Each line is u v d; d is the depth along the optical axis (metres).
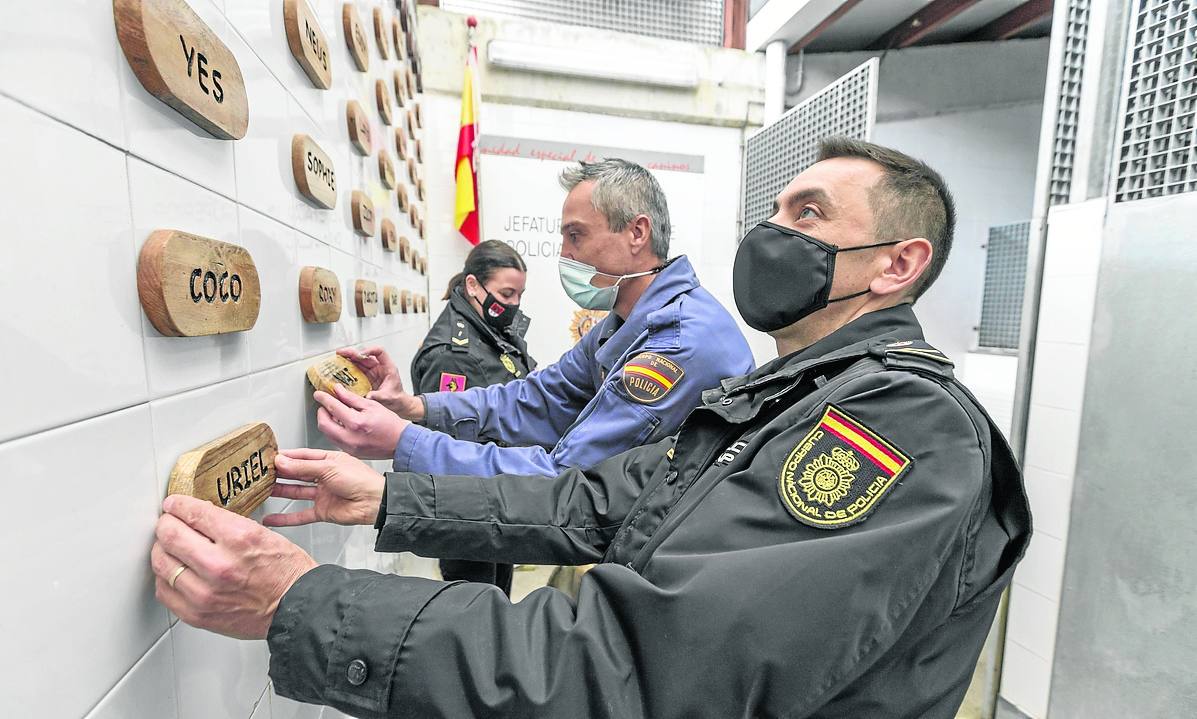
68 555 0.37
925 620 0.55
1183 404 1.29
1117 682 1.43
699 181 3.51
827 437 0.57
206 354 0.55
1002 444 0.61
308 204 0.88
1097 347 1.47
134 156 0.43
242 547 0.47
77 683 0.38
